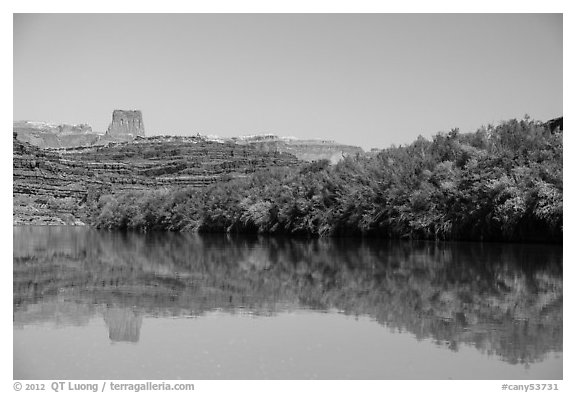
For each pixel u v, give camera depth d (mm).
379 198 56094
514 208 42438
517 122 48906
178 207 88500
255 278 31203
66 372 15211
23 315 21672
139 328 19656
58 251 50531
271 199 70438
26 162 158000
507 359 16156
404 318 21016
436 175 50562
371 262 37375
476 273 31422
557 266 33375
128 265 38188
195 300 24734
